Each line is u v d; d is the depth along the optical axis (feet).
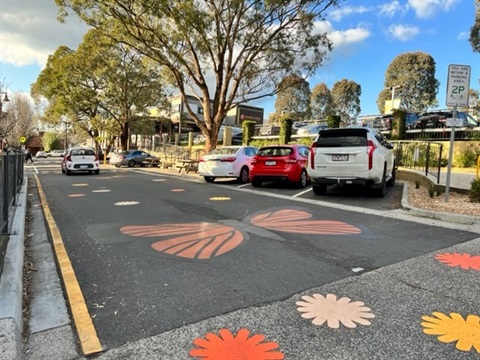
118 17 50.44
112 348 8.64
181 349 8.53
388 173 35.40
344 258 15.17
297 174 39.78
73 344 8.84
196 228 20.59
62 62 107.96
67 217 24.49
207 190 39.14
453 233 19.51
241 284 12.41
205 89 59.82
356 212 25.61
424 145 48.24
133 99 113.09
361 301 11.07
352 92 178.09
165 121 142.61
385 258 15.20
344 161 30.60
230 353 8.34
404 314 10.23
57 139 279.69
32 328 9.61
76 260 15.15
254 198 32.68
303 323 9.73
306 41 58.44
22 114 144.46
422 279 12.84
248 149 49.85
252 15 54.80
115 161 102.06
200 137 116.47
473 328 9.47
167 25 52.70
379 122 80.28
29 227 21.79
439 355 8.27
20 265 13.23
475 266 14.20
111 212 26.03
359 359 8.13
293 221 22.54
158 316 10.16
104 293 11.77
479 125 66.44
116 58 107.86
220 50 58.13
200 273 13.43
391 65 152.87
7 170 18.97
